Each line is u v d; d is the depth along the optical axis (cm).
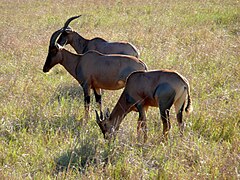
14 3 11194
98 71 3525
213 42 5578
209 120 3195
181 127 2945
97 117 2975
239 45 5388
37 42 6116
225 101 3606
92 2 10700
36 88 4153
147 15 8431
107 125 2975
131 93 3009
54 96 3941
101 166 2586
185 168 2581
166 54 5138
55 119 3406
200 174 2445
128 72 3419
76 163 2669
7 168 2642
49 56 3775
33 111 3516
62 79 4506
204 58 4916
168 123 2908
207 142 2934
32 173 2620
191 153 2712
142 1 10525
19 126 3266
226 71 4391
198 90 3869
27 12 9462
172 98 2889
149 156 2722
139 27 7025
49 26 7556
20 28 7356
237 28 6744
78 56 3684
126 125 3155
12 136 3111
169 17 8038
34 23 7925
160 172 2497
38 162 2728
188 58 4975
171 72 2920
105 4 10300
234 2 9694
